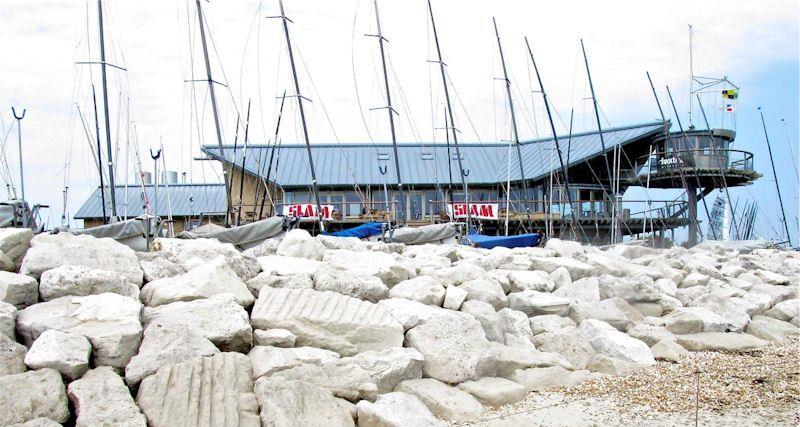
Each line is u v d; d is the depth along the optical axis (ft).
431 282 38.65
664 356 37.17
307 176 145.59
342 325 30.78
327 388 25.48
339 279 35.73
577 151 144.87
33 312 27.22
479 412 27.30
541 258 51.37
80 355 23.76
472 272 42.34
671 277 54.65
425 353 30.12
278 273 37.93
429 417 25.13
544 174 138.31
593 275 50.42
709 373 34.37
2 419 20.72
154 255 38.22
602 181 149.79
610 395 30.42
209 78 87.45
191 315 28.71
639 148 152.05
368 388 26.11
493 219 115.55
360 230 85.40
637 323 42.11
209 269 33.12
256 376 25.53
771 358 38.01
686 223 147.43
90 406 21.65
